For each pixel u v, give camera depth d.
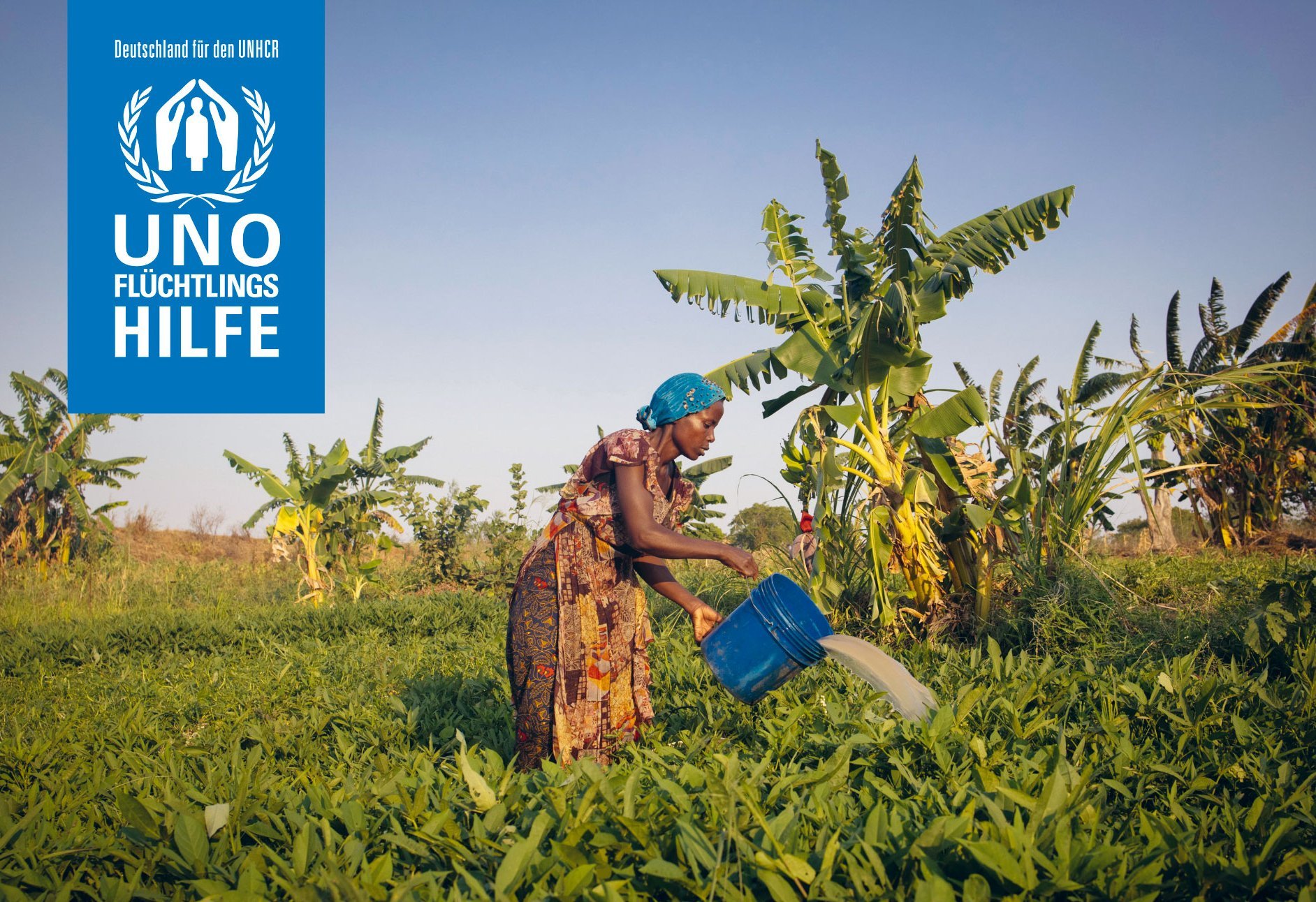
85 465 18.52
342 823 2.17
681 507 3.37
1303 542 13.76
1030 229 6.65
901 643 6.27
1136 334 15.62
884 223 7.01
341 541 15.15
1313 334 13.57
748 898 1.61
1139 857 1.78
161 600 14.64
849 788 2.32
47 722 4.94
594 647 3.13
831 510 6.94
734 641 3.17
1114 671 3.85
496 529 14.94
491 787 2.27
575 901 1.63
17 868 2.02
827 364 7.13
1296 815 2.13
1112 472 6.69
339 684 5.48
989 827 1.76
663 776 2.43
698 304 7.59
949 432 6.65
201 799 2.39
